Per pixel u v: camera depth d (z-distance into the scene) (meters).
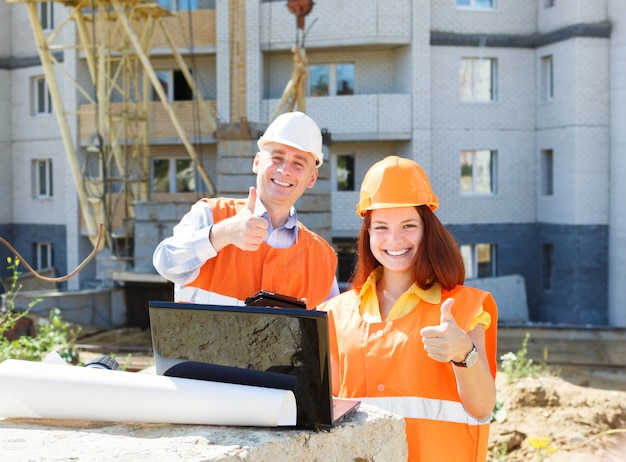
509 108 22.69
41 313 16.53
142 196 19.56
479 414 2.72
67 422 2.16
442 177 22.45
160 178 24.19
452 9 22.30
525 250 22.94
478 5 22.58
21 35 25.27
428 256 2.93
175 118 16.41
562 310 21.61
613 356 15.01
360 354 2.97
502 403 7.63
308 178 3.43
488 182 22.95
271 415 2.02
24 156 25.45
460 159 22.59
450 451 2.81
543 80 22.61
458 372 2.63
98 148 17.22
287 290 3.41
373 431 2.27
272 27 22.38
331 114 22.19
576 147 21.03
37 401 2.11
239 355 2.12
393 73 22.88
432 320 2.88
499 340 16.72
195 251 3.02
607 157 21.06
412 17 21.83
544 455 6.96
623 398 8.01
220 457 1.82
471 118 22.53
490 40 22.42
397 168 2.99
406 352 2.88
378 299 3.13
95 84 18.14
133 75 19.73
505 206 22.80
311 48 22.39
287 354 2.07
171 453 1.83
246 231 2.87
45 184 25.48
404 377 2.87
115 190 22.92
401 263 2.98
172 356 2.19
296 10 13.40
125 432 2.04
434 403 2.84
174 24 23.02
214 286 3.35
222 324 2.12
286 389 2.08
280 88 22.94
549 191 22.75
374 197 2.97
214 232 2.98
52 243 25.05
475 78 22.59
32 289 22.53
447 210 22.52
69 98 24.06
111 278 16.03
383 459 2.31
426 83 21.92
